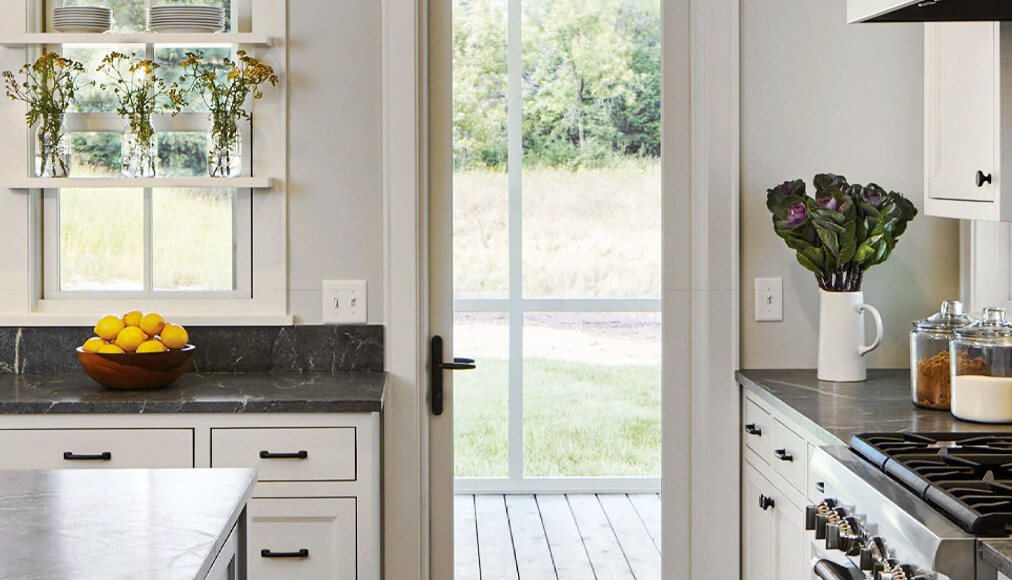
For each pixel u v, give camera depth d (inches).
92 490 66.1
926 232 120.6
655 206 136.1
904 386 109.2
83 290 122.5
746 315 121.1
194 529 57.9
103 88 122.3
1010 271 108.0
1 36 115.8
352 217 119.8
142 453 104.8
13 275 119.4
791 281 120.7
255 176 119.7
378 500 114.6
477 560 140.4
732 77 119.0
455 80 132.1
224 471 71.3
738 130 119.4
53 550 54.2
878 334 110.0
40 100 118.7
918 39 120.0
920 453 75.1
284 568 106.3
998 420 88.7
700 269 121.7
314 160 119.5
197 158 122.3
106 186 115.8
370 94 119.3
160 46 121.3
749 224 120.5
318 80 119.2
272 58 119.2
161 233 122.0
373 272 120.2
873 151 120.4
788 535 101.7
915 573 61.5
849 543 72.1
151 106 120.4
